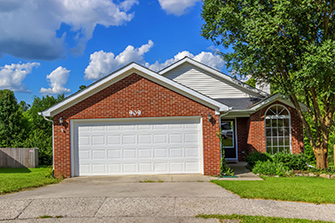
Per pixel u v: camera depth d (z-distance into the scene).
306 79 12.01
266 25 11.18
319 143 13.29
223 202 7.39
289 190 8.52
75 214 6.64
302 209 6.95
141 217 6.45
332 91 11.80
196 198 7.71
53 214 6.65
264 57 12.77
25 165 17.56
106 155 11.88
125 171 11.86
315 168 13.05
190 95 11.80
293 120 15.05
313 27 12.80
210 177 11.23
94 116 11.75
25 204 7.29
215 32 14.81
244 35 12.96
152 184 9.83
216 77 17.17
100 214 6.64
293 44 12.70
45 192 8.71
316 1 11.49
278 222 6.12
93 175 11.83
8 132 28.39
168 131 11.92
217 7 14.17
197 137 11.91
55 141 11.66
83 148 11.88
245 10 12.27
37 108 37.59
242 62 13.88
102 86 11.77
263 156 13.72
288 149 15.04
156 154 11.90
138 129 11.91
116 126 11.91
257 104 14.72
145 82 11.80
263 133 14.95
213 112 11.77
